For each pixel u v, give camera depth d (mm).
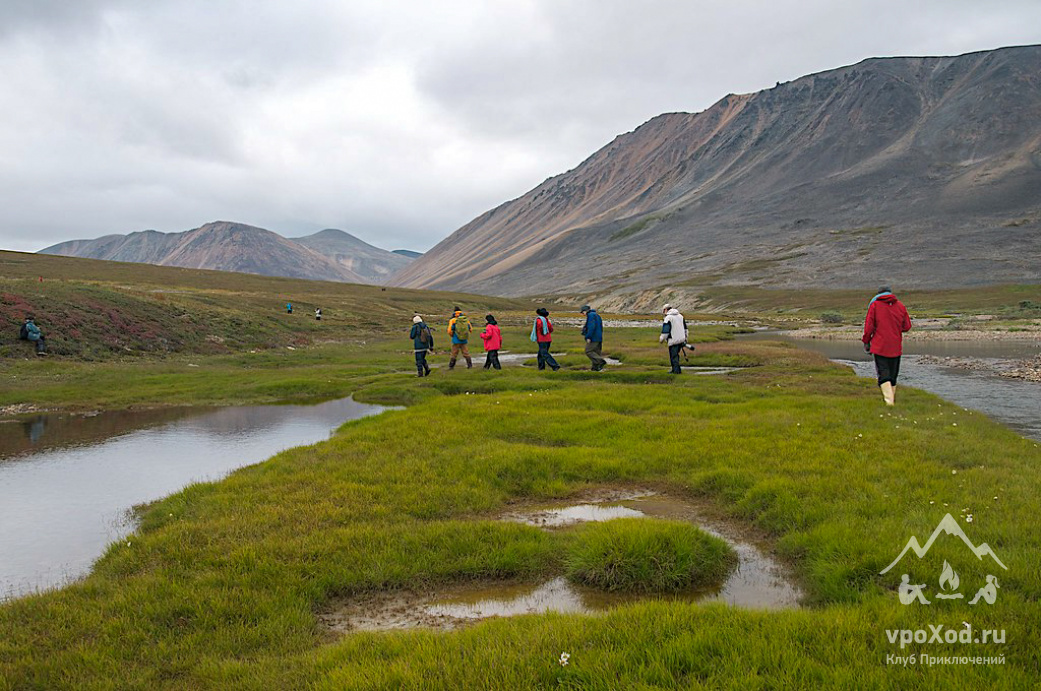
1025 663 4352
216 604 5953
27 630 5602
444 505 8914
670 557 6648
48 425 17328
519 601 6309
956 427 12711
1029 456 10297
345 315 71250
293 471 10664
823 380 21906
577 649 4773
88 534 8664
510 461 10773
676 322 23531
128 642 5391
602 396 17719
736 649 4656
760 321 92812
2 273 75000
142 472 12109
